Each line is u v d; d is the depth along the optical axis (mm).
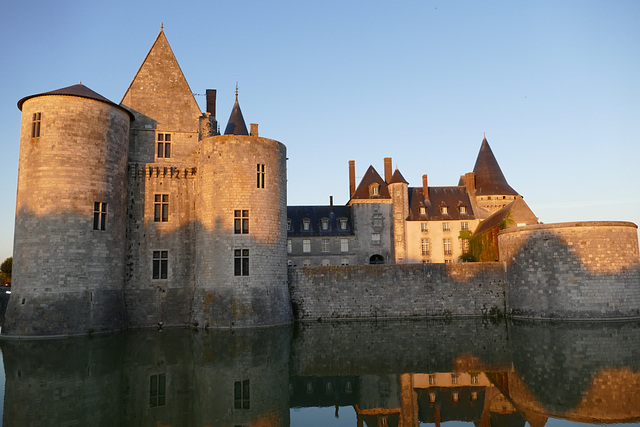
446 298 29672
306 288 29094
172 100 28516
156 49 29016
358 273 29453
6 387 13195
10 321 21641
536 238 27672
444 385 14016
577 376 14359
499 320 27891
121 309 24266
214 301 24703
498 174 53031
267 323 24922
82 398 12297
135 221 26453
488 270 30078
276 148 26875
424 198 52062
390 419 11211
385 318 29062
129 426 10266
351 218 50594
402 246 49344
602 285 26000
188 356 17609
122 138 25422
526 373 15008
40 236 21969
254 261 25109
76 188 22750
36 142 22672
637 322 25297
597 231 26328
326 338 22000
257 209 25609
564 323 25469
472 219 50344
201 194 26172
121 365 16016
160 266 26391
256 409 11734
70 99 23156
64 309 21719
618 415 10750
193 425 10438
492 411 11539
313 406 12164
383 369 15961
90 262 22812
